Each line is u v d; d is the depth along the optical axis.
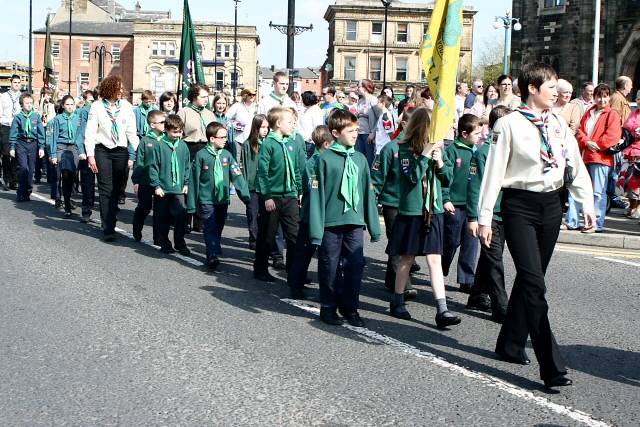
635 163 15.07
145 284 8.75
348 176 7.27
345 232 7.37
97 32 99.00
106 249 10.97
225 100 14.71
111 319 7.18
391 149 7.99
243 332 6.88
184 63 16.72
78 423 4.74
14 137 16.27
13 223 13.10
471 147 8.88
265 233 9.22
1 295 8.01
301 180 9.48
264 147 9.20
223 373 5.73
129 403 5.09
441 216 7.46
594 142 12.76
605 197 12.91
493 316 7.69
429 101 11.16
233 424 4.75
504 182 5.90
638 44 35.94
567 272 9.90
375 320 7.54
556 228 5.89
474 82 14.25
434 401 5.25
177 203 10.77
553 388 5.61
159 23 95.88
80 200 16.89
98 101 11.80
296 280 8.38
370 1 77.38
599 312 7.92
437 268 7.40
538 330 5.61
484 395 5.41
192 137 13.50
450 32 7.23
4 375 5.60
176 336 6.68
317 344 6.58
